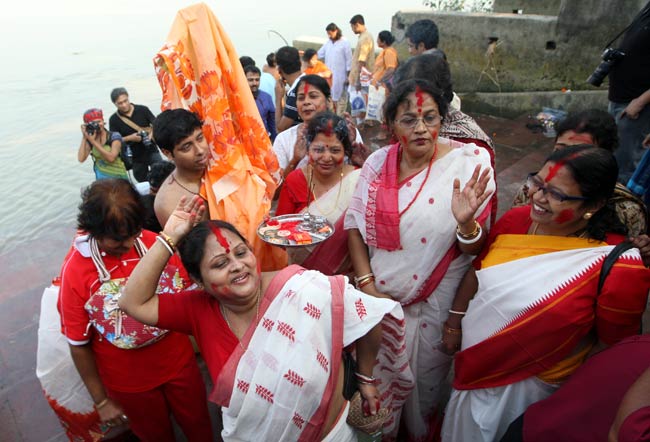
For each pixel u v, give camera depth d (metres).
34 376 3.22
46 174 8.07
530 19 6.22
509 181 4.79
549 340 1.79
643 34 3.58
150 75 14.42
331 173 2.60
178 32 2.31
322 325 1.72
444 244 2.13
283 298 1.70
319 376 1.69
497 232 2.06
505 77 6.64
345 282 1.79
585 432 1.54
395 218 2.11
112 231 1.93
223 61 2.36
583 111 2.25
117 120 6.12
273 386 1.67
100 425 2.55
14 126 10.44
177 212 1.74
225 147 2.38
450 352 2.31
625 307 1.64
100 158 5.98
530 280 1.80
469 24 6.63
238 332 1.75
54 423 2.88
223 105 2.35
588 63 6.10
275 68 7.25
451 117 2.41
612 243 1.73
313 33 21.52
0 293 4.17
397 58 7.36
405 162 2.22
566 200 1.67
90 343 2.17
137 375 2.18
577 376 1.66
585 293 1.71
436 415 2.62
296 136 3.30
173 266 2.27
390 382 2.25
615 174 1.66
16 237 6.26
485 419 2.02
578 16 5.93
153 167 2.92
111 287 2.05
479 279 1.97
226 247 1.64
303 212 2.63
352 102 7.66
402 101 2.03
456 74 6.98
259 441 1.75
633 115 3.55
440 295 2.25
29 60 17.42
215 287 1.65
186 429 2.48
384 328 2.04
